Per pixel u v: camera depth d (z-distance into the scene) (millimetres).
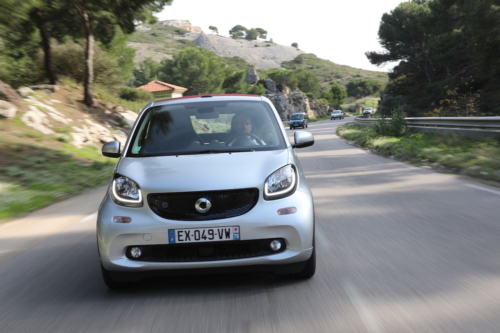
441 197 6980
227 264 3383
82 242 5316
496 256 4145
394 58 56156
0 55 26453
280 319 2990
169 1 22812
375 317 2973
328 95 141375
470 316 2930
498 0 30422
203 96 5121
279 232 3438
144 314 3148
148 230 3365
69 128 16438
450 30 46750
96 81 28141
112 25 25406
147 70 97625
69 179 10555
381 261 4145
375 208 6449
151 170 3705
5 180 9500
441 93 43812
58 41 27828
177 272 3422
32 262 4586
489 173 8500
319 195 7664
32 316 3191
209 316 3072
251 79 98000
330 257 4344
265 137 4379
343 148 16875
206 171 3615
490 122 12891
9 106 15555
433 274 3746
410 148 13227
